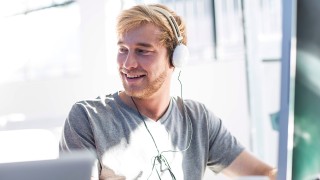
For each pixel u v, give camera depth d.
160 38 1.49
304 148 0.87
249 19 2.97
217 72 3.12
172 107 1.59
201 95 3.15
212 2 3.17
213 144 1.61
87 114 1.50
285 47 0.87
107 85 3.47
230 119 3.04
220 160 1.60
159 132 1.51
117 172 1.44
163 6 1.57
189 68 3.20
